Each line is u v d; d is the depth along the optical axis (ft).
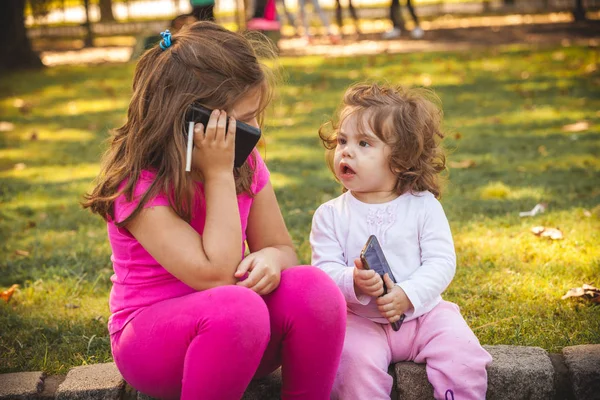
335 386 7.23
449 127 20.21
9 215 14.08
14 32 38.70
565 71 28.81
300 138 20.03
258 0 37.83
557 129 19.44
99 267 11.31
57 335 9.00
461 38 41.70
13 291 10.28
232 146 6.71
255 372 7.02
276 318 6.68
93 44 48.80
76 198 15.20
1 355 8.50
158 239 6.62
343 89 27.30
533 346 7.96
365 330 7.56
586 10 52.49
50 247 12.23
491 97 24.49
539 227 11.63
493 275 10.13
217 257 6.59
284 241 7.79
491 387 7.41
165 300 6.77
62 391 7.48
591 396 7.43
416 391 7.39
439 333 7.41
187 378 6.35
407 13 59.98
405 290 7.32
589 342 8.14
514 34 41.93
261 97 6.96
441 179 8.36
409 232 7.72
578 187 14.01
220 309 6.26
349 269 7.43
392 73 30.27
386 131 7.64
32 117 25.04
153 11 79.10
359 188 7.80
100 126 23.00
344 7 69.21
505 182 14.73
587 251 10.86
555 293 9.48
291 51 39.42
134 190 6.68
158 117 6.65
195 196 6.95
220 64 6.70
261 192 7.67
